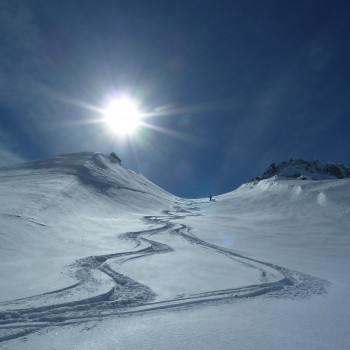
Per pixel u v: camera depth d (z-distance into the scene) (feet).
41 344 11.95
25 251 31.42
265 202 123.65
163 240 44.21
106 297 18.19
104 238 42.29
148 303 17.15
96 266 26.71
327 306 16.76
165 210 112.78
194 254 34.42
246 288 20.24
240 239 51.01
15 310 15.33
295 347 11.43
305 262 32.04
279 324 13.87
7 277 21.66
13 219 42.19
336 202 91.35
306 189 117.29
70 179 96.84
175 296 18.42
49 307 16.01
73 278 21.86
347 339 12.24
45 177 96.84
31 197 59.82
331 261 33.81
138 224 62.03
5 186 73.56
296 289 20.49
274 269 27.04
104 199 91.81
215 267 27.45
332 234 60.90
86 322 14.30
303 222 79.77
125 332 13.03
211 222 79.05
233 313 15.46
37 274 22.75
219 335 12.56
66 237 40.11
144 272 24.67
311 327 13.51
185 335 12.59
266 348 11.33
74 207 66.33
